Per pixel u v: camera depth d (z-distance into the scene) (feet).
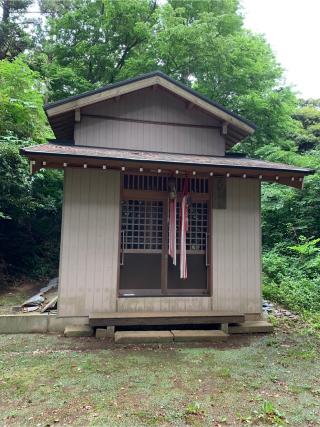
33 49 58.29
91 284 19.69
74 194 19.75
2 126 32.09
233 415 10.76
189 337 18.34
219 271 21.33
